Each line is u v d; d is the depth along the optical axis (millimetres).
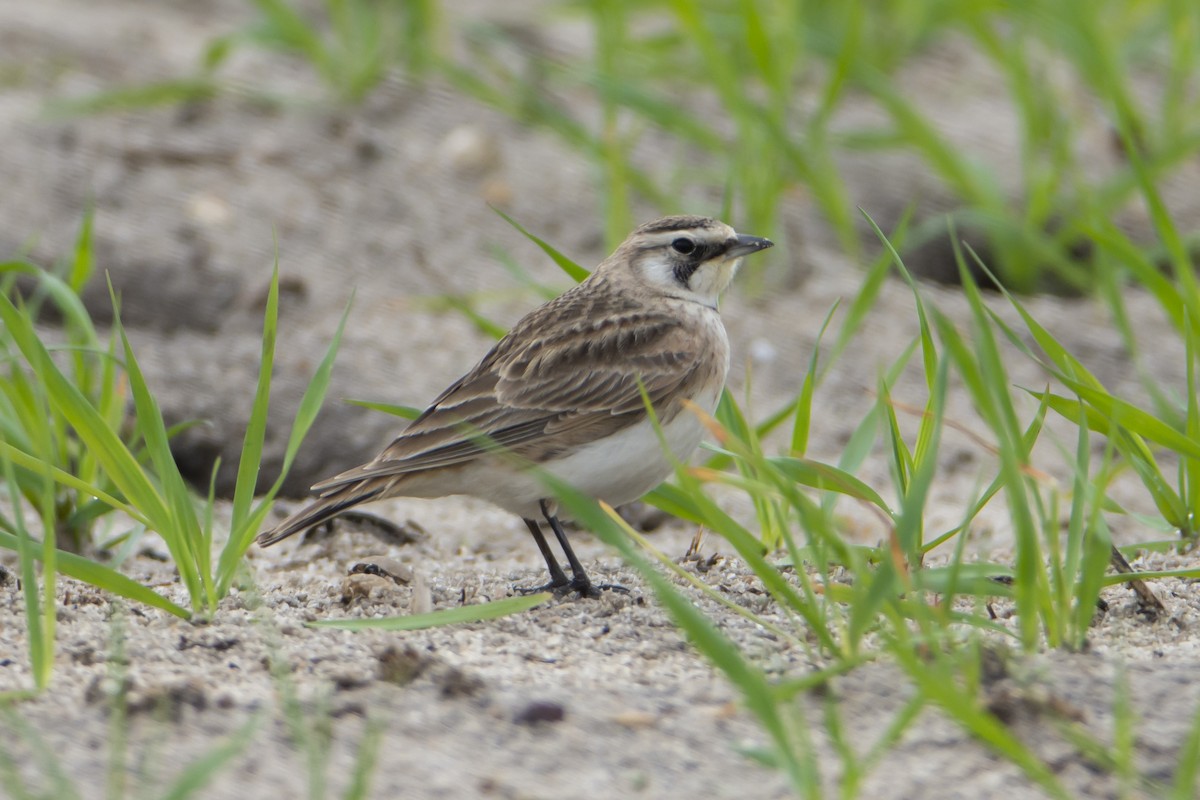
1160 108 20375
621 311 10438
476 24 20125
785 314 15859
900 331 15641
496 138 18938
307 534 11531
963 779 6504
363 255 16500
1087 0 17906
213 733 6801
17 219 16484
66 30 21672
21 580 9250
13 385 10312
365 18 19719
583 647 8203
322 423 13539
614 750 6766
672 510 10375
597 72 17500
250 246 16375
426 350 14820
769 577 7496
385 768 6555
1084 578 7805
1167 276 17141
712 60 16000
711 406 10461
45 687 7270
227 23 23141
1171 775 6516
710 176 18062
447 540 11797
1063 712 6887
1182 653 7879
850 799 6090
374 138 18484
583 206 17641
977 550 10984
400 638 8258
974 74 21797
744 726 6984
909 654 6594
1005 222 16125
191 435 13508
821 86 20891
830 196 16266
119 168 17672
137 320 15586
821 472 8547
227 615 8664
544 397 9875
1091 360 15266
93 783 6391
